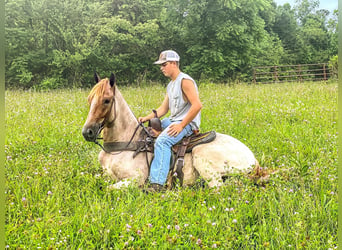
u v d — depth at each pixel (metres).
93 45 27.72
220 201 3.69
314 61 42.12
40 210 3.51
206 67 29.00
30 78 26.48
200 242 2.90
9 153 5.62
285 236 3.13
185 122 4.23
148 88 19.69
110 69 28.81
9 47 27.00
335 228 3.36
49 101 12.44
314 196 3.88
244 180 4.13
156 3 32.28
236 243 3.07
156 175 4.16
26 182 4.16
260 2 29.17
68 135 6.95
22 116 9.54
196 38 29.86
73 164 5.04
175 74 4.44
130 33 30.08
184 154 4.30
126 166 4.25
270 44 40.50
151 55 30.59
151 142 4.36
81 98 13.47
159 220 3.34
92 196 3.99
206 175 4.21
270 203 3.69
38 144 6.39
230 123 7.94
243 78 32.84
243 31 28.11
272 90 15.24
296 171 4.57
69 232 3.12
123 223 3.24
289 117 8.75
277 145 6.11
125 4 31.56
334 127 7.25
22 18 28.09
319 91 13.64
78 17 28.45
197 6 28.25
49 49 28.11
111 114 4.15
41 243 2.88
